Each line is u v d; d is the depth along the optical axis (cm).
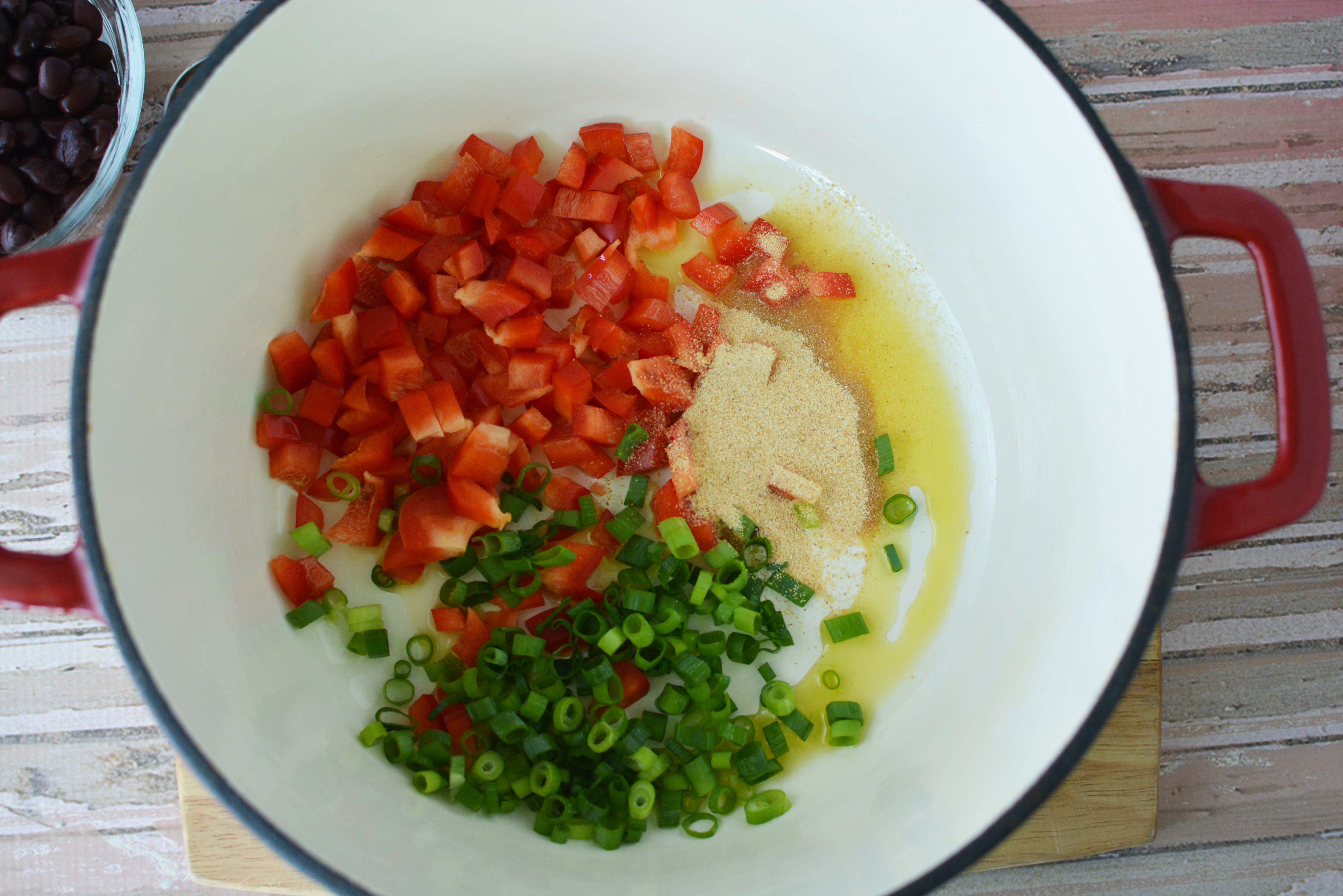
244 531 45
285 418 45
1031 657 44
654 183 49
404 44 43
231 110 41
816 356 48
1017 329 47
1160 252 41
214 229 42
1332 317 49
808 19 44
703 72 47
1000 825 41
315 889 45
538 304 47
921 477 47
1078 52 49
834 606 46
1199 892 47
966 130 45
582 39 45
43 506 47
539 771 44
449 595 45
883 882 42
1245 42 49
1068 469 45
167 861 47
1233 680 48
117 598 40
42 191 46
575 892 43
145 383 41
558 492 46
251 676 43
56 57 46
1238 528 40
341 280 45
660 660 45
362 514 45
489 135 48
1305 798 48
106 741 47
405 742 44
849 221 48
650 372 46
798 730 45
